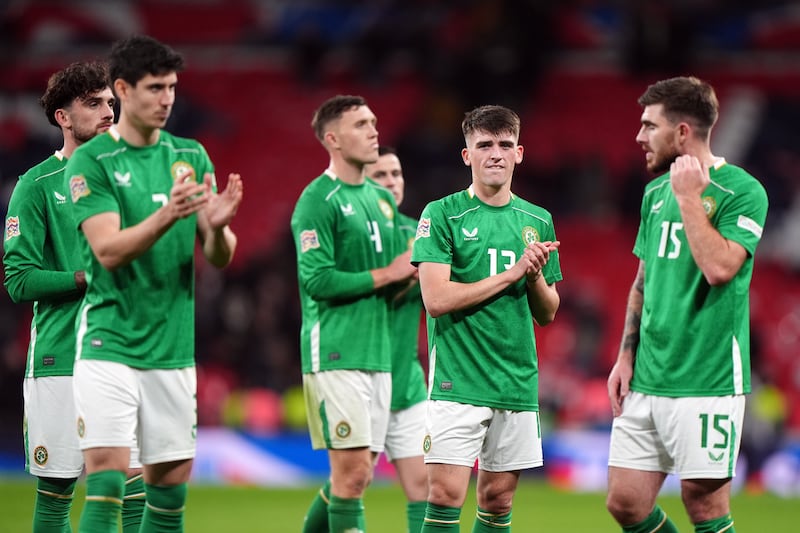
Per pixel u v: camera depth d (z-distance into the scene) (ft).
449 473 69.87
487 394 70.18
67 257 75.20
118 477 63.26
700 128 67.97
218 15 302.45
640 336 70.18
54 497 75.41
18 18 291.99
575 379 197.77
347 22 299.38
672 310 67.67
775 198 265.54
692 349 66.95
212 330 201.26
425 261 71.10
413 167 259.60
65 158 76.02
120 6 298.76
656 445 69.41
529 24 271.28
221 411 186.09
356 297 81.15
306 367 82.33
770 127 281.74
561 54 296.71
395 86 287.28
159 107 64.18
